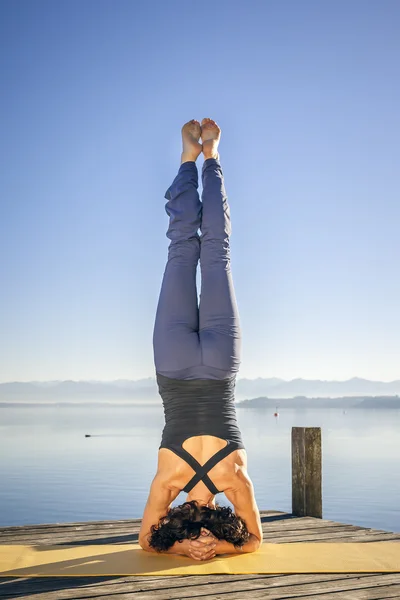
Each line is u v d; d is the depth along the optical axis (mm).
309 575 3057
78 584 2877
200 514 3279
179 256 3736
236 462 3281
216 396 3357
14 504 16406
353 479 23672
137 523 4457
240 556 3383
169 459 3281
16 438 59250
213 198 3838
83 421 135250
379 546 3668
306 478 4836
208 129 4094
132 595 2719
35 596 2695
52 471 26188
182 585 2869
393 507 16109
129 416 197125
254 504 3408
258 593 2756
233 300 3619
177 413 3326
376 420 135750
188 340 3402
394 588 2848
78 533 4113
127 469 26766
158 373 3461
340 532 4164
